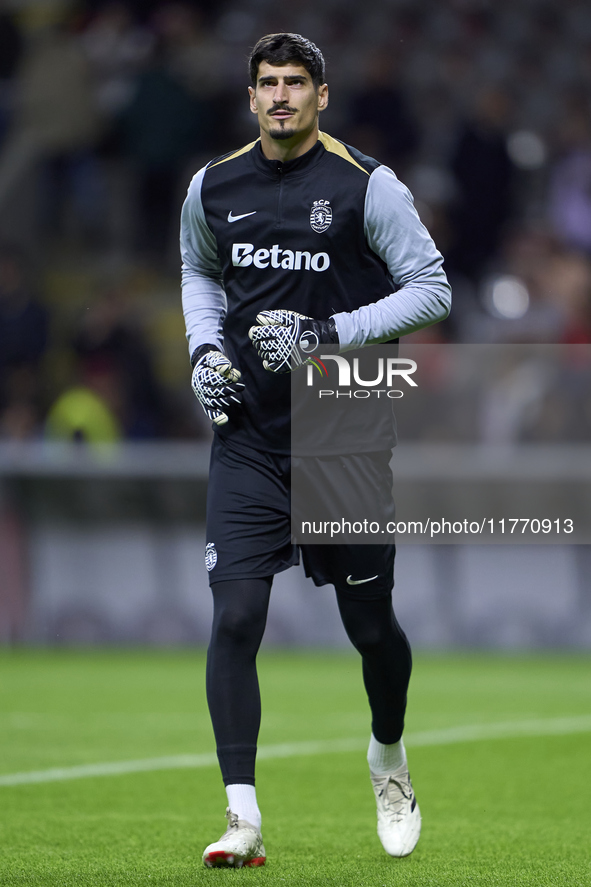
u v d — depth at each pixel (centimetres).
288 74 1216
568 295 4322
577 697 2670
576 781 1761
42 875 1166
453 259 4528
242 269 1255
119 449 3647
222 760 1223
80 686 2831
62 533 3656
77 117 5038
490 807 1577
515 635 3469
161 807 1562
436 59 5625
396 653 1279
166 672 3084
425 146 5238
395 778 1300
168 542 3628
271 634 3550
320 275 1242
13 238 4978
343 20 5703
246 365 1261
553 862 1250
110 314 4194
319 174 1238
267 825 1469
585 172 4919
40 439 4106
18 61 5338
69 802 1589
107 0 5366
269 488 1250
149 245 4972
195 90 4900
